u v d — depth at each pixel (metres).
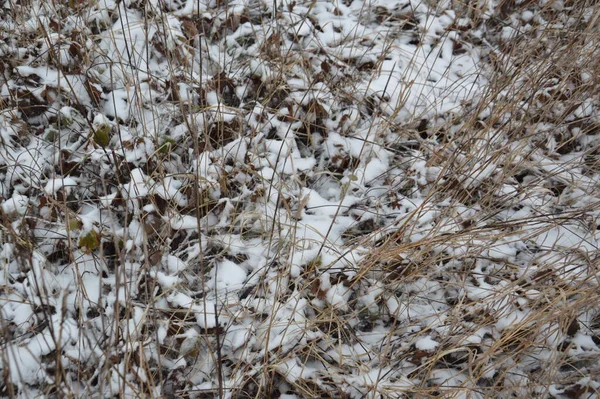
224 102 3.45
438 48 4.02
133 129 3.17
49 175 2.97
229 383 2.36
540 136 3.45
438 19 4.15
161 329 2.43
